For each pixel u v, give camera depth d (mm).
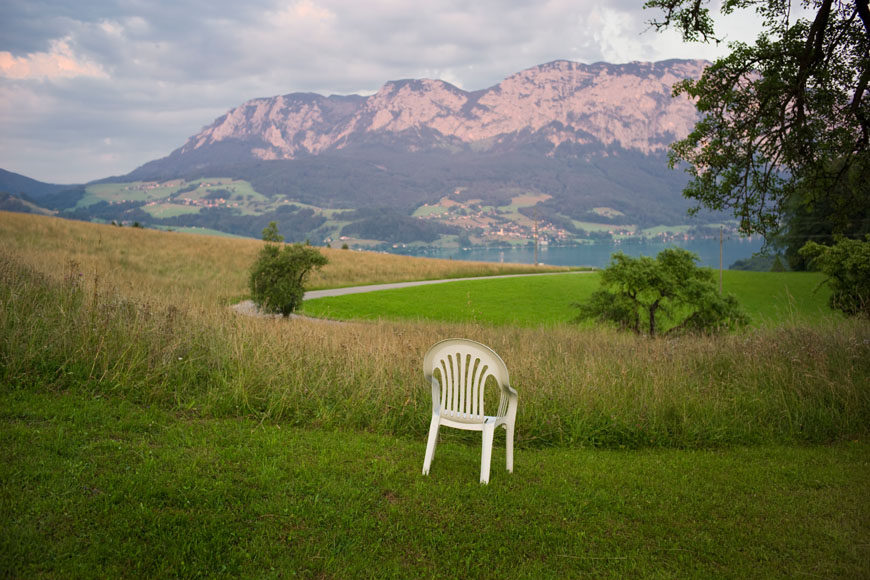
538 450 5707
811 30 9391
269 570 2938
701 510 4137
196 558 2973
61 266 10906
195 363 6637
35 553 2812
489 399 6379
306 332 8250
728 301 22703
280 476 4113
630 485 4656
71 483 3570
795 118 9805
